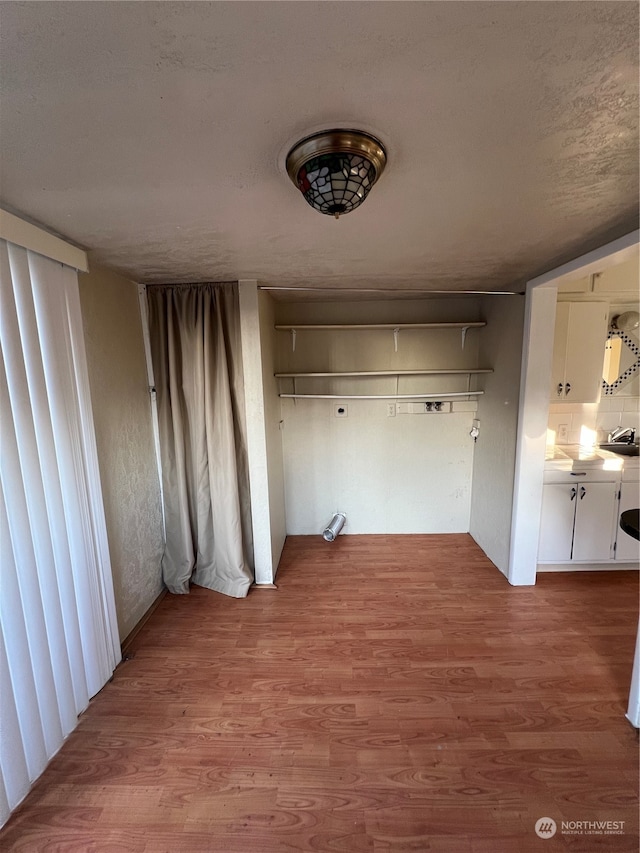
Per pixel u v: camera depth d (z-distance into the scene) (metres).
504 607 2.59
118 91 0.79
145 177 1.15
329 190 1.00
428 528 3.72
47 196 1.27
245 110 0.86
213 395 2.64
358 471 3.65
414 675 2.02
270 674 2.05
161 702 1.88
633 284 2.80
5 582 1.37
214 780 1.51
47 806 1.43
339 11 0.63
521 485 2.73
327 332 3.43
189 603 2.70
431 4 0.62
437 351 3.44
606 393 3.32
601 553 2.96
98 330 2.11
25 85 0.76
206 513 2.79
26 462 1.48
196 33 0.66
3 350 1.39
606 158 1.08
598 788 1.46
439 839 1.32
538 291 2.49
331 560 3.26
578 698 1.87
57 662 1.64
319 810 1.41
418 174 1.16
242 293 2.55
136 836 1.34
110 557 2.17
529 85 0.80
